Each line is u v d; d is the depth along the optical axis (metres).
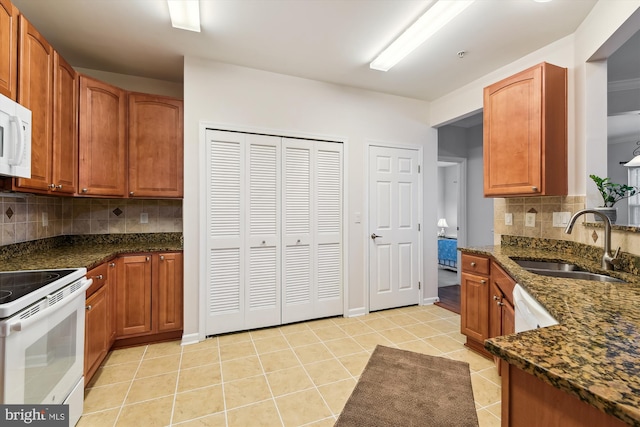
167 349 2.51
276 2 1.95
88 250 2.46
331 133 3.19
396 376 2.09
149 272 2.57
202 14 2.08
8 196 2.05
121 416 1.69
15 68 1.64
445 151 4.70
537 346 0.74
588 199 2.15
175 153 2.79
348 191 3.28
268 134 2.93
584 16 2.09
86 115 2.40
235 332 2.83
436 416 1.68
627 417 0.49
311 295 3.13
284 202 3.00
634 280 1.46
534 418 0.72
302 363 2.27
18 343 1.18
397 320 3.17
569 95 2.29
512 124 2.33
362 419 1.66
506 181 2.38
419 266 3.69
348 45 2.47
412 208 3.64
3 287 1.37
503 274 2.02
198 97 2.68
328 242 3.20
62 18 2.12
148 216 3.07
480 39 2.37
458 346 2.55
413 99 3.63
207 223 2.71
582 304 1.07
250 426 1.62
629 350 0.72
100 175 2.48
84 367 1.82
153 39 2.39
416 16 2.10
